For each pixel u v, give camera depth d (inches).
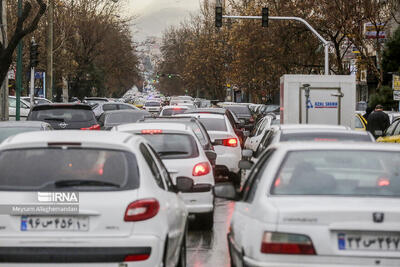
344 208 599.2
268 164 700.0
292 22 4884.4
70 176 709.3
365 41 4431.6
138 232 690.2
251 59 5467.5
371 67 4131.4
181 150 1288.1
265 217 612.7
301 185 656.4
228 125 2105.1
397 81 3262.8
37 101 4441.4
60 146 736.3
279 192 650.8
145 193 705.0
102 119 2802.7
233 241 754.2
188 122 1724.9
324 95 2283.5
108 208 689.0
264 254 602.5
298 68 5625.0
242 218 705.6
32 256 677.3
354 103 2276.1
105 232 687.1
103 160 725.3
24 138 761.6
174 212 788.6
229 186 800.3
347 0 4325.8
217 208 1636.3
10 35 5007.4
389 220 594.6
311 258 595.8
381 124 2596.0
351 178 664.4
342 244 598.5
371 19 4220.0
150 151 829.8
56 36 5880.9
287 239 597.9
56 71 5920.3
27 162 722.8
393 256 593.6
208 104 6269.7
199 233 1285.7
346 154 696.4
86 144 736.3
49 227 687.1
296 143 725.3
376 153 698.8
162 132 1310.3
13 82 3983.8
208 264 1013.8
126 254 681.0
